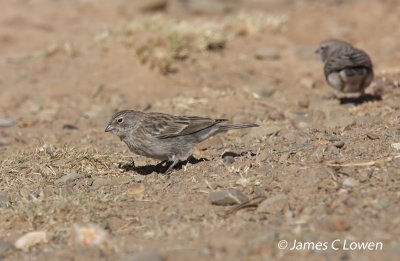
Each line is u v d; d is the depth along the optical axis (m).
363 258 8.80
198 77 19.75
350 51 16.50
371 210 10.04
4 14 25.70
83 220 10.62
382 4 26.06
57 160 13.42
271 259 8.93
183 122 12.36
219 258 9.00
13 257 9.69
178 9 27.56
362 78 16.08
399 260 8.67
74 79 20.05
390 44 22.02
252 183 11.31
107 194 11.41
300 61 21.19
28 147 15.11
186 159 12.99
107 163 13.23
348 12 25.45
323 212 10.14
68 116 17.86
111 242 9.77
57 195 11.39
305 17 25.16
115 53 21.14
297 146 13.05
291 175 11.41
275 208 10.35
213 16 26.50
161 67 19.88
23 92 19.39
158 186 11.69
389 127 13.73
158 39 21.03
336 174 11.30
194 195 11.23
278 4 27.80
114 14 26.61
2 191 12.21
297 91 18.69
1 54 22.14
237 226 9.98
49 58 21.39
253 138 14.25
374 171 11.34
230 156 12.70
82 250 9.57
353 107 16.03
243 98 18.03
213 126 12.52
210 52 21.36
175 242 9.63
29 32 23.92
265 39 22.73
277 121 15.84
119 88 19.39
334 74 16.31
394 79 18.34
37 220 10.73
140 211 10.80
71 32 24.00
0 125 17.27
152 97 18.75
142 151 12.40
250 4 28.05
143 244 9.68
